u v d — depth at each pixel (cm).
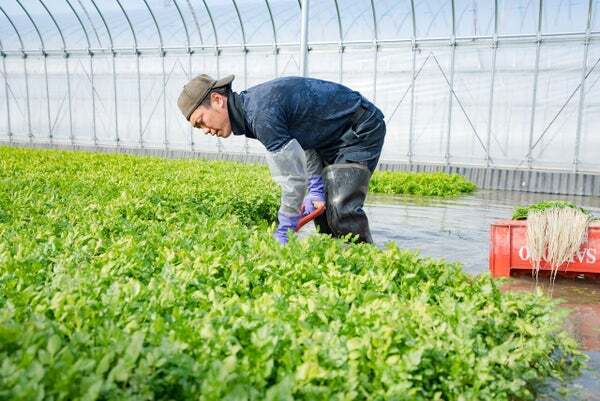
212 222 595
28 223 577
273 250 450
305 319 313
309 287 384
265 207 939
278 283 379
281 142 449
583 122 1916
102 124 2680
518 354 338
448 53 2094
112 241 483
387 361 274
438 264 454
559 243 640
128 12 2612
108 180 1008
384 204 1427
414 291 393
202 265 402
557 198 1705
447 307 362
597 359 423
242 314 309
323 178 507
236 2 2327
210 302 339
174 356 243
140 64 2583
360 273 429
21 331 248
